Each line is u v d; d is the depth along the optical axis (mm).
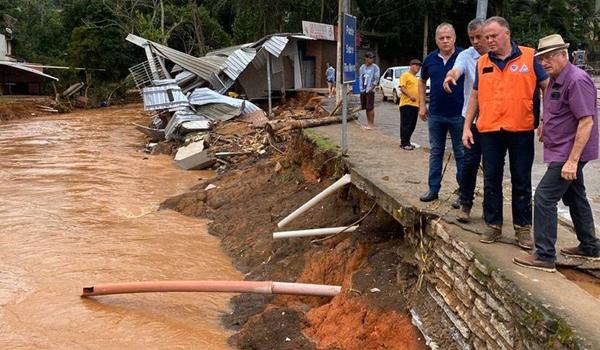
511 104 5047
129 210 13672
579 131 4426
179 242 11352
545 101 4691
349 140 11820
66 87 47312
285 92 32844
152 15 54531
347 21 9203
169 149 22062
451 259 5496
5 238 11367
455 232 5609
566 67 4496
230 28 59062
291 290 7445
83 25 52656
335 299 6988
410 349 5723
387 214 7723
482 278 4832
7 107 36000
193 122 22656
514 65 5062
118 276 9492
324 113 18734
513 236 5500
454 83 5953
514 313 4289
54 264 9992
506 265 4750
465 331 5055
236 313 8094
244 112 24281
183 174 17797
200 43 52031
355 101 20484
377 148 10805
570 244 5426
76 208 13664
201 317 8094
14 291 8859
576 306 3988
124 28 49844
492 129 5137
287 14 42656
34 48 56531
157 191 15602
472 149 5668
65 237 11484
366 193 8141
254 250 10242
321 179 11242
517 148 5121
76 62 48656
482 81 5238
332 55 35719
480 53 6102
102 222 12602
